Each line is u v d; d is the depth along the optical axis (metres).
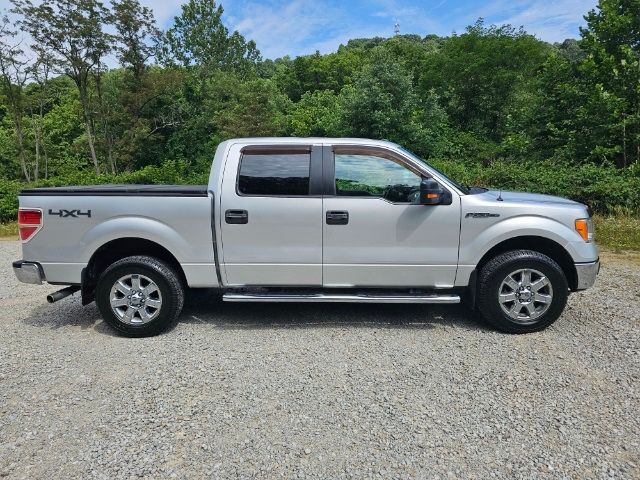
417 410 3.05
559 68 15.49
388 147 4.33
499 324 4.30
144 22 21.78
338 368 3.65
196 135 26.67
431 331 4.41
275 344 4.14
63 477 2.44
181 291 4.40
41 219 4.30
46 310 5.23
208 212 4.27
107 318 4.33
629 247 8.17
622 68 12.92
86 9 20.06
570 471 2.45
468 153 20.16
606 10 13.12
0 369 3.69
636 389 3.28
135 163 25.34
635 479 2.39
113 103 24.17
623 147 12.75
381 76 19.45
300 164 4.30
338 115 21.19
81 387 3.39
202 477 2.43
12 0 18.62
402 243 4.27
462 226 4.23
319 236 4.27
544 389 3.29
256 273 4.36
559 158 13.93
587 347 3.99
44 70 20.70
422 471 2.47
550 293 4.24
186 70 28.67
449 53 23.98
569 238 4.21
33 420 2.96
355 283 4.38
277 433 2.81
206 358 3.86
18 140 23.39
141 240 4.43
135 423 2.92
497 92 22.50
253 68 44.78
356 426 2.88
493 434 2.78
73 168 24.38
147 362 3.80
